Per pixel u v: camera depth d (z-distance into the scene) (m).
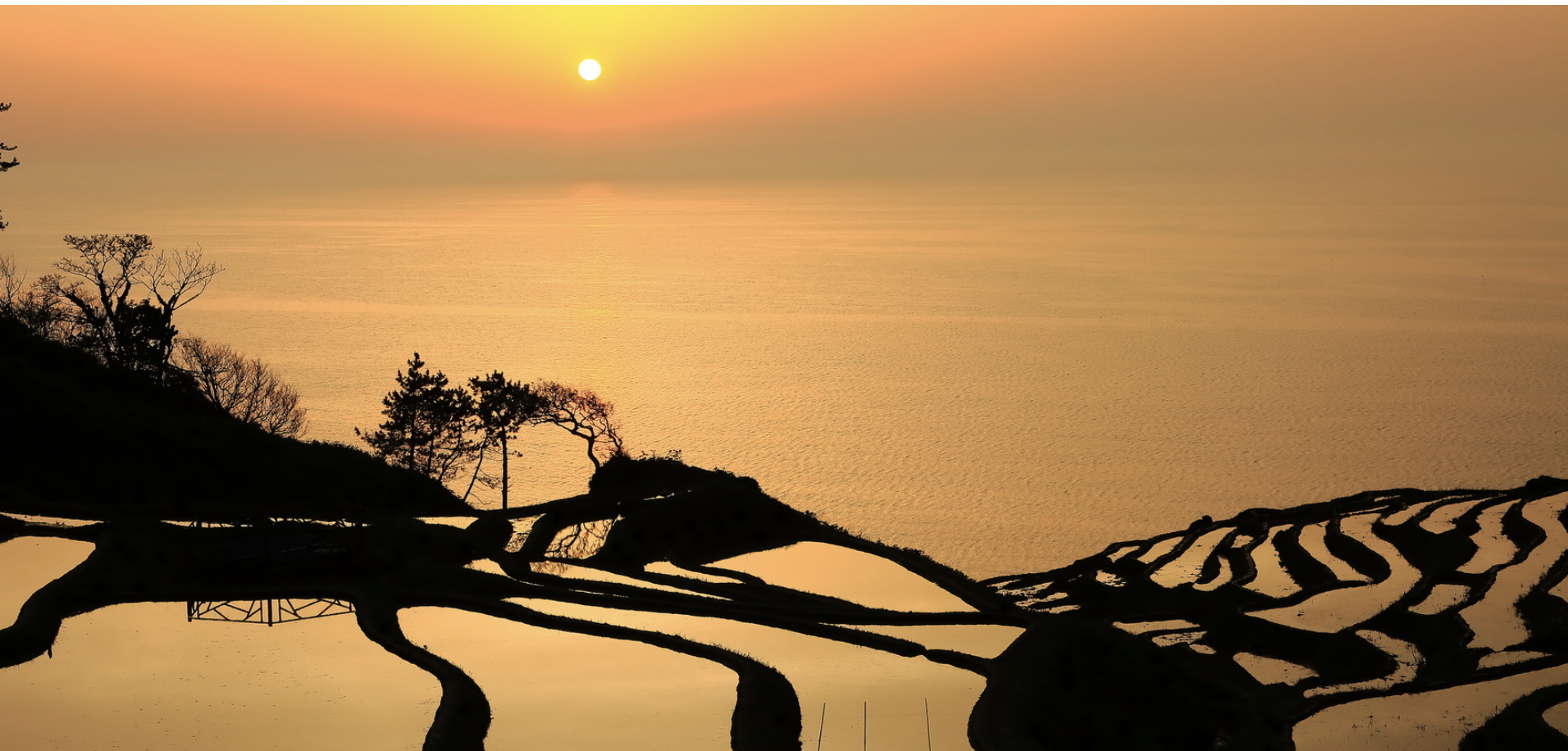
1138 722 36.56
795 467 183.75
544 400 81.31
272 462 58.94
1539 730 36.69
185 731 32.50
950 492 165.50
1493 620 47.78
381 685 36.09
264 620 40.59
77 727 32.53
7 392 56.66
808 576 50.78
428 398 79.81
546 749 32.62
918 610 46.19
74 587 40.88
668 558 52.19
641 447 196.00
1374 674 42.19
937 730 34.81
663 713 35.12
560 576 47.69
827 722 35.12
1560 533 60.78
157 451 56.81
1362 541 61.47
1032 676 37.91
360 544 45.88
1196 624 48.19
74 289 81.81
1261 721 37.34
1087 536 134.62
